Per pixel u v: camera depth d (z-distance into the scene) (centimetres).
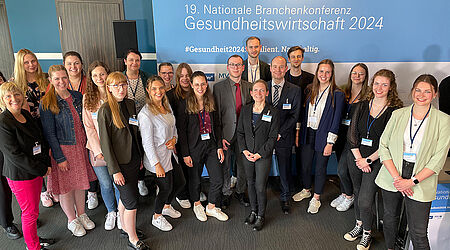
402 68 335
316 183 288
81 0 421
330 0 313
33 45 437
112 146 204
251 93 247
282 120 276
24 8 423
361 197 227
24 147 200
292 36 324
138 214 292
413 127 185
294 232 263
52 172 240
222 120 278
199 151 257
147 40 439
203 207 294
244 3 313
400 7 316
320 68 257
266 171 251
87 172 256
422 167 184
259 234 260
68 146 237
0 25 443
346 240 252
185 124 250
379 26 321
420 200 185
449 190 215
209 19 317
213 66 331
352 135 227
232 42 325
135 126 216
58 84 223
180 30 319
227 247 244
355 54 330
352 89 272
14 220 282
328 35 324
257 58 303
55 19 428
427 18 320
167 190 245
